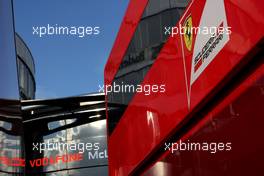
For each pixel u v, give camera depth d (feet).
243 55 5.01
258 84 4.96
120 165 10.59
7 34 13.69
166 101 7.62
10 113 17.95
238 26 5.13
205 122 6.31
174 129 7.25
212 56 5.83
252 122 5.09
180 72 7.03
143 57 9.15
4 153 18.98
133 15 10.09
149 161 8.64
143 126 8.86
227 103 5.66
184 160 7.00
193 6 6.59
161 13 8.14
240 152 5.40
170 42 7.57
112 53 12.12
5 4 13.46
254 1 4.76
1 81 13.93
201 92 6.17
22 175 21.26
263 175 4.98
